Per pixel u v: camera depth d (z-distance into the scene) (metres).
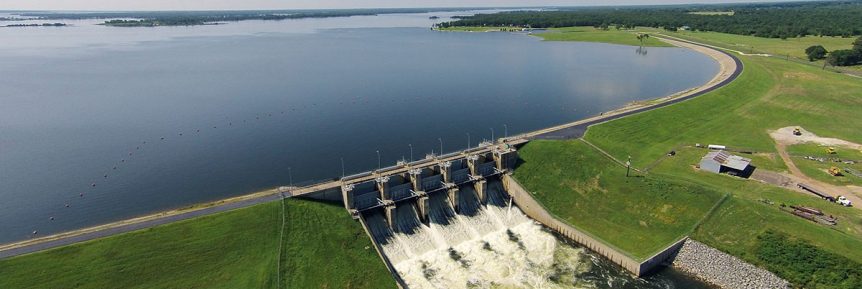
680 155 127.06
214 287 75.00
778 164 120.00
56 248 74.88
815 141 138.00
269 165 126.31
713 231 90.69
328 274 80.81
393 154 134.38
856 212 93.12
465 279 87.19
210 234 81.62
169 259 77.06
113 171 123.31
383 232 95.69
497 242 99.31
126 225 81.38
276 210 87.75
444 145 142.12
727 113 164.38
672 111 159.50
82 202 106.69
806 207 94.00
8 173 122.50
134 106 188.00
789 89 193.38
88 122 166.50
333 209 92.12
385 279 82.94
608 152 125.50
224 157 132.25
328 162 128.00
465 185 109.12
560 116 173.62
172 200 106.75
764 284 80.56
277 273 78.19
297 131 155.25
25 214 101.56
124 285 72.69
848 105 172.12
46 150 138.88
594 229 98.25
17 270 71.00
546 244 98.00
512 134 152.25
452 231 101.00
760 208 92.62
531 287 84.69
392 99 197.88
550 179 112.56
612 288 83.94
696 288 83.38
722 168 114.50
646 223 97.38
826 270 78.56
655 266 88.88
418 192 100.75
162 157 132.62
